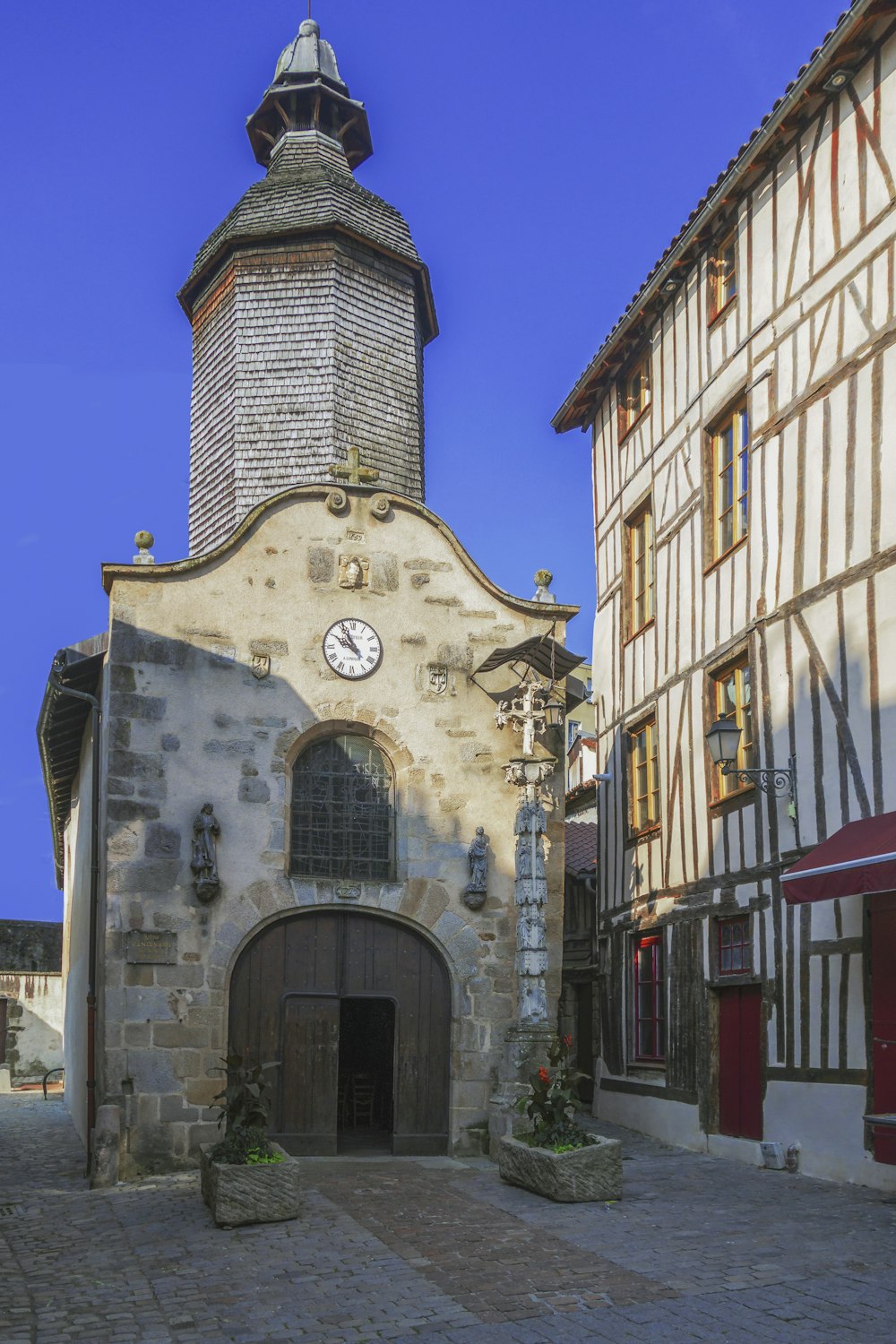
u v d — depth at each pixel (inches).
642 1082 573.0
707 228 546.3
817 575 448.1
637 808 619.2
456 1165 454.0
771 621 474.0
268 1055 470.6
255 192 688.4
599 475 696.4
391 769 506.3
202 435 671.8
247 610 494.3
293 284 655.8
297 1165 353.1
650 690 596.4
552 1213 355.9
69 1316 258.1
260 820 478.9
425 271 695.1
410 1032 485.1
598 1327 245.6
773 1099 446.6
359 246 669.3
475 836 498.6
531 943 482.6
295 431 634.2
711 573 533.3
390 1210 362.6
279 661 494.0
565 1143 388.5
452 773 504.1
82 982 614.5
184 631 485.1
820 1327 241.6
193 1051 452.8
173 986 455.8
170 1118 445.7
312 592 503.2
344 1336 243.1
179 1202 383.6
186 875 465.4
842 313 446.9
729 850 496.7
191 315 722.2
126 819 462.9
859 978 402.9
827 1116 414.3
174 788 470.6
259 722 486.3
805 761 445.1
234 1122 370.9
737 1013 490.3
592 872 714.8
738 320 522.3
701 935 515.8
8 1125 640.4
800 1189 391.9
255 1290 276.7
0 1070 923.4
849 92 450.3
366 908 484.7
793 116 475.2
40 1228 351.9
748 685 501.4
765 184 506.3
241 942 468.1
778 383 485.7
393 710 502.9
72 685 526.0
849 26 425.7
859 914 406.0
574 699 542.9
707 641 533.6
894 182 422.6
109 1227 350.3
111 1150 425.7
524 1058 468.4
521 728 503.8
